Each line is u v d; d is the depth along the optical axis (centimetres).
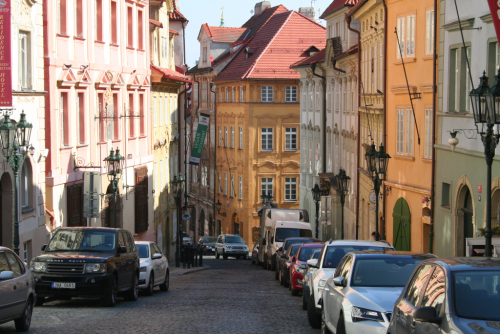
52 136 2652
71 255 1677
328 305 1130
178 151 5262
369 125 3697
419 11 2788
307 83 6041
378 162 2367
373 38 3566
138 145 3828
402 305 797
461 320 645
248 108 6906
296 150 6988
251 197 6962
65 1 2805
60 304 1753
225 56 8106
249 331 1263
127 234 1906
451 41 2409
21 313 1197
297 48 7094
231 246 5416
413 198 2838
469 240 1694
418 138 2780
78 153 2941
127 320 1401
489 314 654
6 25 2083
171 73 4647
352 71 4309
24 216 2352
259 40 7462
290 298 1997
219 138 7875
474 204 2144
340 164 4797
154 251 2244
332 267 1411
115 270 1698
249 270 3828
